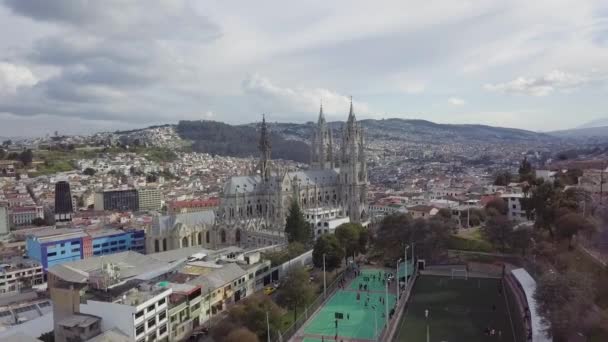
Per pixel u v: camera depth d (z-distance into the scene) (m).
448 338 135.88
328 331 145.00
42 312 185.38
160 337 140.62
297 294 160.75
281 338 133.12
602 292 137.00
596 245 173.12
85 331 130.25
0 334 133.62
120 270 182.62
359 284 194.12
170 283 163.50
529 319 137.88
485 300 169.00
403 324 147.75
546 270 162.12
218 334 133.88
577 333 115.94
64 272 197.62
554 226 197.25
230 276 179.00
